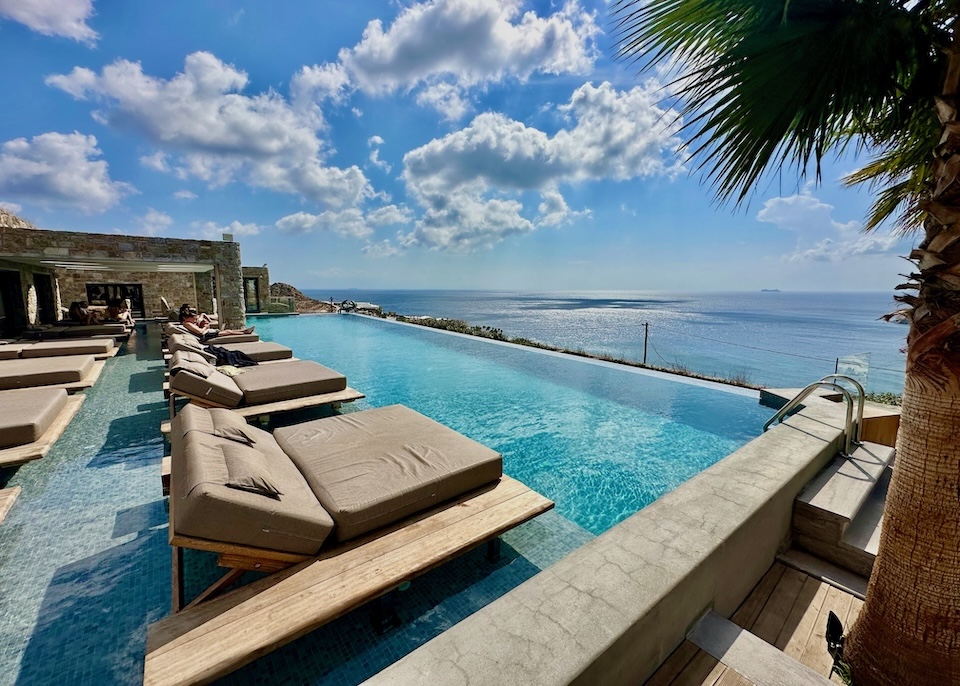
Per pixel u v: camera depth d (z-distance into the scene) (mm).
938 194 1354
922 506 1515
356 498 2531
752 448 2777
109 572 2648
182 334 8258
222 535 2021
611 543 1680
